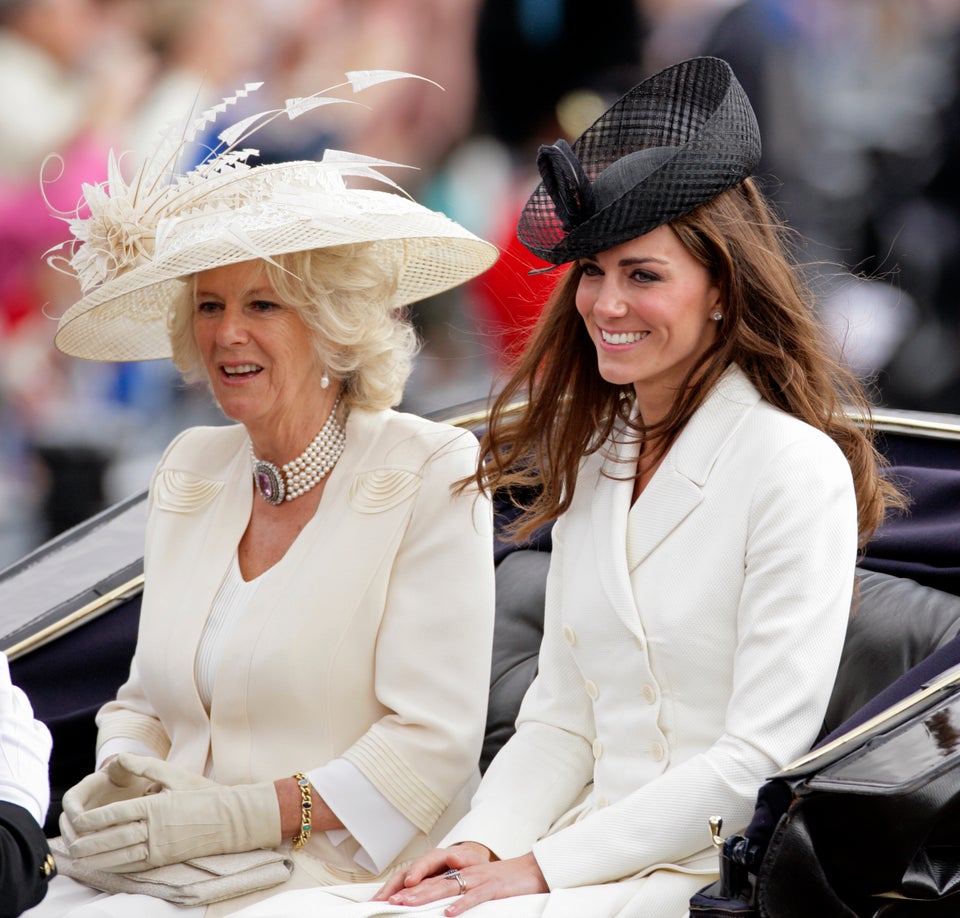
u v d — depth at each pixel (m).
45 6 23.95
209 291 10.39
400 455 10.59
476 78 24.73
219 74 24.66
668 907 8.14
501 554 12.83
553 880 8.35
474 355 22.59
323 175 10.70
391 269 11.04
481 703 10.34
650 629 8.82
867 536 9.55
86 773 12.78
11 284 24.17
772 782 7.04
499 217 24.53
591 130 9.30
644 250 8.72
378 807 9.97
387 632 10.34
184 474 11.32
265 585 10.47
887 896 7.11
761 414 8.88
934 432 11.56
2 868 7.97
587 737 9.53
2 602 13.23
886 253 22.53
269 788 9.91
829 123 22.58
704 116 9.09
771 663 8.23
